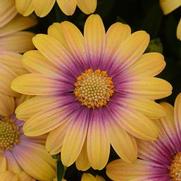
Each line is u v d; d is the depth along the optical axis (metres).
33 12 0.34
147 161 0.33
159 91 0.32
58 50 0.32
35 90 0.32
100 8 0.36
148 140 0.32
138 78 0.32
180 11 0.37
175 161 0.33
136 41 0.33
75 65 0.33
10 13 0.34
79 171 0.34
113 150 0.34
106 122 0.32
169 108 0.33
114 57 0.33
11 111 0.34
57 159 0.33
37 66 0.32
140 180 0.33
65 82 0.33
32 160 0.34
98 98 0.33
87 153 0.32
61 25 0.33
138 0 0.38
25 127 0.32
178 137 0.33
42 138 0.34
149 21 0.36
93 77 0.33
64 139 0.32
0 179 0.33
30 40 0.34
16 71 0.33
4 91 0.33
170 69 0.36
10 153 0.34
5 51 0.34
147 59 0.32
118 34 0.33
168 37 0.37
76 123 0.32
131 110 0.32
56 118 0.32
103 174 0.34
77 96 0.33
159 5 0.36
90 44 0.33
